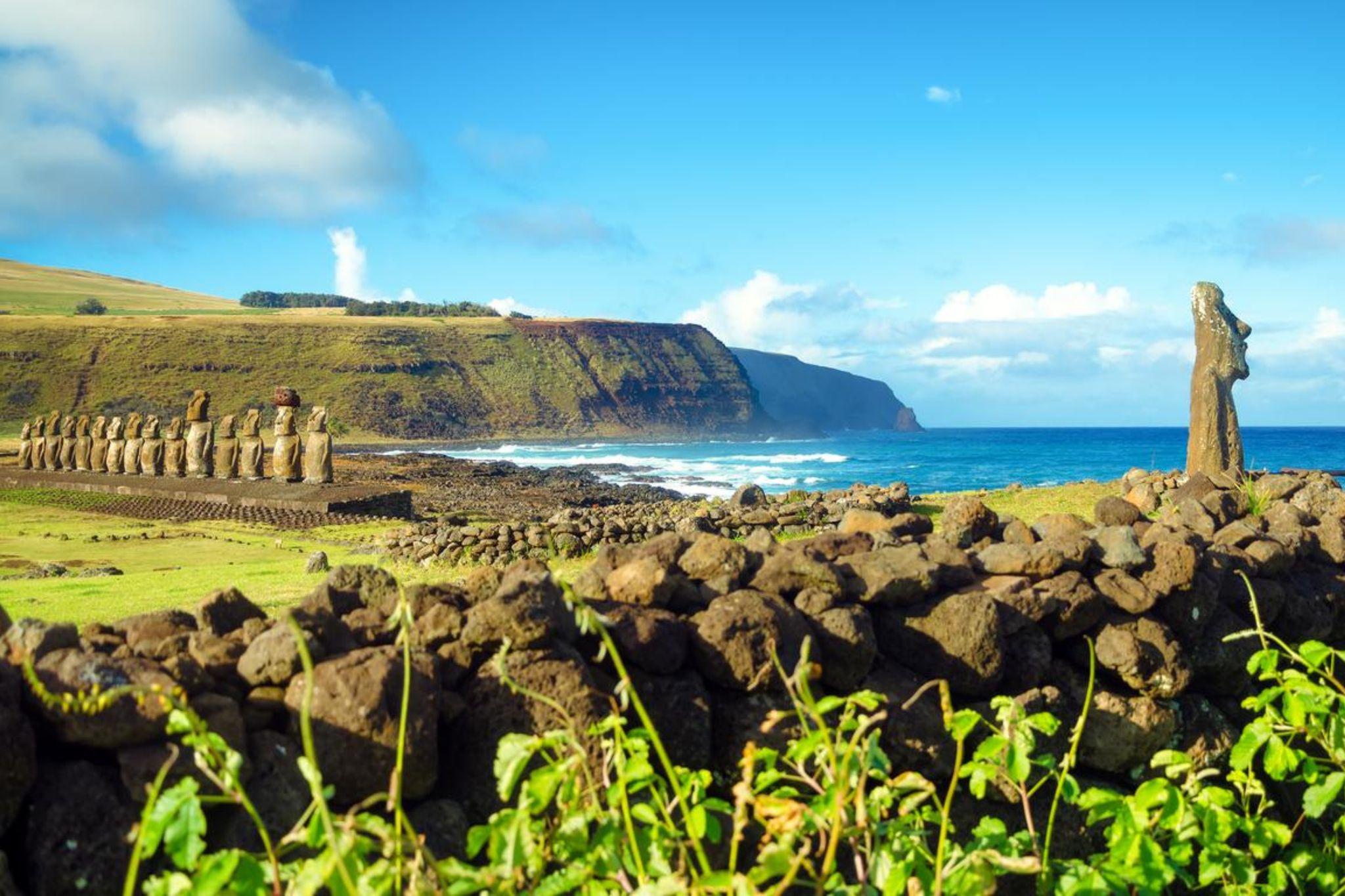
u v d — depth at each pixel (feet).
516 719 10.52
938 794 12.99
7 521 79.10
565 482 178.19
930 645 13.42
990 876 8.43
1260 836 10.61
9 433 330.75
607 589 12.76
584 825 8.27
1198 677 15.31
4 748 8.16
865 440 544.21
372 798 7.54
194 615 11.76
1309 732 11.02
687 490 175.11
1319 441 456.04
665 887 7.52
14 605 31.19
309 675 7.29
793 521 47.60
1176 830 9.98
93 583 37.73
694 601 13.00
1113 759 14.08
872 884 8.61
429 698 10.06
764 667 11.88
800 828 8.08
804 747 8.45
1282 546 17.25
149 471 111.34
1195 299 56.13
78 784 8.59
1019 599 13.96
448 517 69.67
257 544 60.18
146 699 8.67
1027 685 13.85
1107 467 246.27
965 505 17.81
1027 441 500.33
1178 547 15.07
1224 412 55.06
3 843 8.56
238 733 9.19
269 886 7.91
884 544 15.60
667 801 10.77
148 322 436.76
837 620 12.74
